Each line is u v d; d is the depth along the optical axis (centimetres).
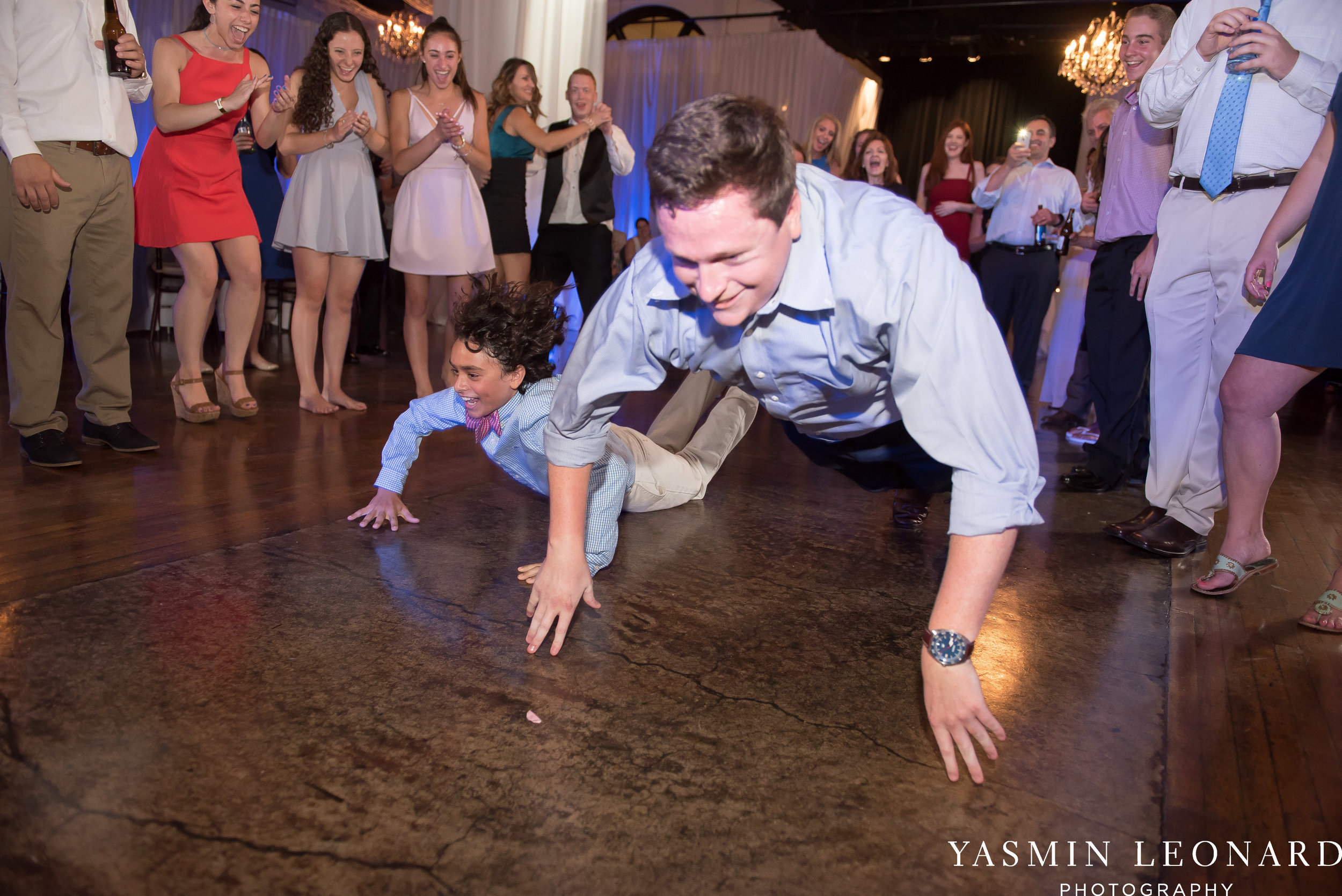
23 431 265
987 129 1389
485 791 122
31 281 253
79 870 102
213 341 613
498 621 178
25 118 251
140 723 132
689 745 137
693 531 247
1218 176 233
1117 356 326
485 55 614
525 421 206
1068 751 143
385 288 746
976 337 109
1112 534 264
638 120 1222
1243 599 220
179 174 318
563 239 486
